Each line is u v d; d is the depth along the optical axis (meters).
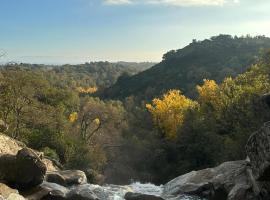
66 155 46.81
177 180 31.80
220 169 29.39
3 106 48.53
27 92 49.47
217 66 141.62
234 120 47.12
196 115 60.03
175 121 64.94
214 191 26.70
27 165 24.36
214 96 56.41
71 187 29.02
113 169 59.59
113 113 70.38
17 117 47.00
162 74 148.75
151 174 60.34
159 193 31.05
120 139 65.94
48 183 27.06
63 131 51.91
